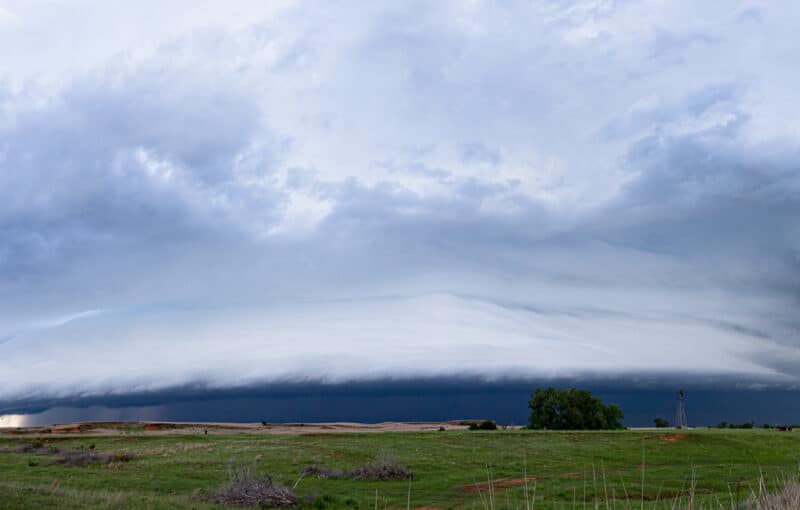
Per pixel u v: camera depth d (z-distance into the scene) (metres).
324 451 61.62
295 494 31.44
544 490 32.91
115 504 21.47
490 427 116.31
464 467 50.03
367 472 44.03
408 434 80.62
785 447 65.19
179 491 36.59
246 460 53.81
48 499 21.02
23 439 80.38
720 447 65.62
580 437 75.44
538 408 119.69
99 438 80.62
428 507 29.67
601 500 26.48
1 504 19.33
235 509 26.94
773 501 9.57
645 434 77.00
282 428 153.25
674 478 38.53
